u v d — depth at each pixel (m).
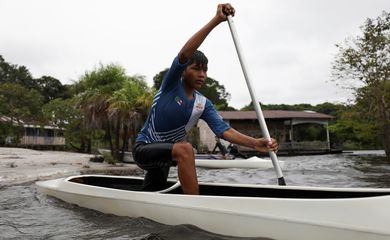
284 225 2.31
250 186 3.32
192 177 2.95
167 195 2.96
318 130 34.66
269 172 10.11
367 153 25.72
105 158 13.19
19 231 3.07
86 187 3.84
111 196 3.45
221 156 12.86
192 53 2.97
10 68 56.62
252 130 29.31
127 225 3.01
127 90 15.12
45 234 2.95
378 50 17.56
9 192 5.23
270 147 3.16
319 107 47.09
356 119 19.69
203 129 27.72
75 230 3.02
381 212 2.06
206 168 11.98
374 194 2.61
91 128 15.66
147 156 3.18
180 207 2.82
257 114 3.30
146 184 3.61
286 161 16.98
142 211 3.13
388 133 18.09
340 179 7.82
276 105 53.44
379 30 17.53
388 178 7.88
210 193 3.60
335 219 2.16
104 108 15.06
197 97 3.26
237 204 2.55
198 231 2.67
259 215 2.41
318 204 2.25
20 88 31.00
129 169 10.40
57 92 56.25
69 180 4.35
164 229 2.79
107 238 2.73
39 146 32.72
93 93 15.70
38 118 31.70
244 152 23.83
